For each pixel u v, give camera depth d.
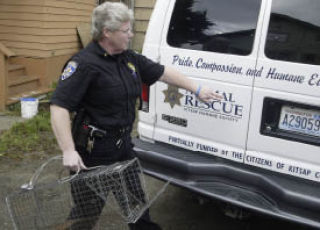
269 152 2.88
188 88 2.86
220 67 2.99
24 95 6.87
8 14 7.41
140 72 2.76
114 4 2.41
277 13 2.78
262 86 2.83
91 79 2.40
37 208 2.54
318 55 2.63
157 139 3.39
